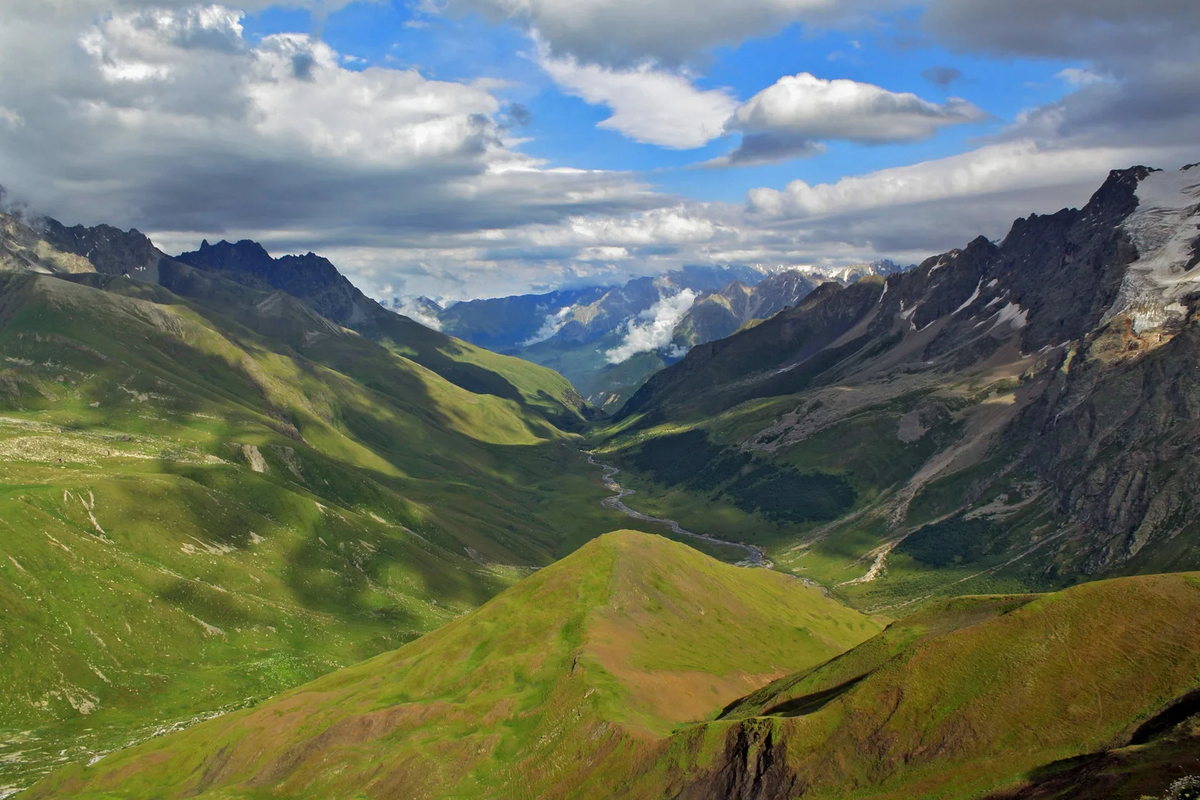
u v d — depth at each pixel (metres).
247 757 140.62
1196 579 88.00
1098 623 87.56
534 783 111.44
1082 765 71.88
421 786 117.25
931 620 108.88
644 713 120.12
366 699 148.50
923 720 87.81
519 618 161.62
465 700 137.25
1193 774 60.88
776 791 90.31
